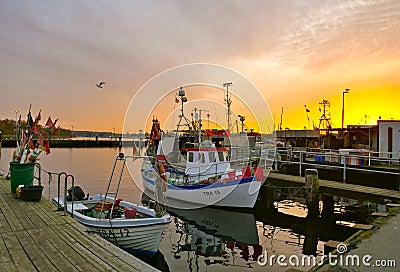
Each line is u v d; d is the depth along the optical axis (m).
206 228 10.89
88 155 53.06
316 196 11.95
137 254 7.49
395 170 12.43
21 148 10.94
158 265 7.67
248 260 8.06
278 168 16.73
